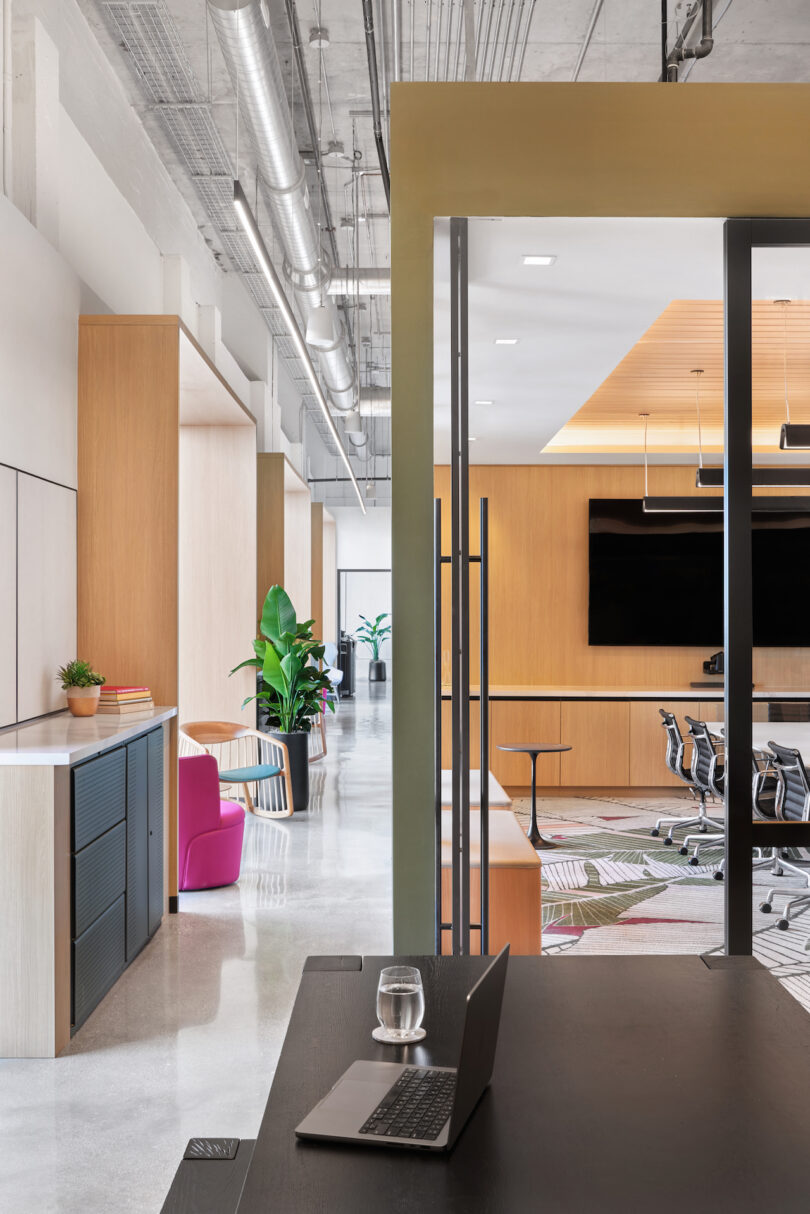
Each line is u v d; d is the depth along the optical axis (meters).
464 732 3.72
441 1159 1.45
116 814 4.54
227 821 6.15
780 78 6.67
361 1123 1.53
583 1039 1.89
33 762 3.78
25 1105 3.36
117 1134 3.15
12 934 3.75
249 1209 1.32
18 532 4.65
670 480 9.95
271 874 6.46
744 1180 1.40
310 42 6.29
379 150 6.21
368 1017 1.98
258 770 7.79
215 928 5.31
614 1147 1.49
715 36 6.14
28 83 5.07
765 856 5.61
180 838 6.00
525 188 3.79
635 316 5.07
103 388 5.66
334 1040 1.87
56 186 5.36
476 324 5.20
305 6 5.94
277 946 5.00
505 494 9.93
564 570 9.94
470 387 6.64
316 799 9.12
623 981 2.22
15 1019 3.74
